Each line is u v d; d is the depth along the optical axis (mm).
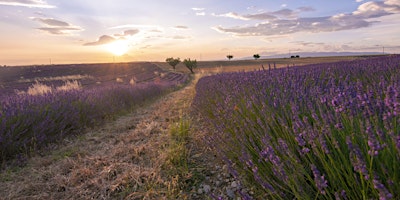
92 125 5945
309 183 1778
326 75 3980
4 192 2748
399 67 3832
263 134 2289
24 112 4633
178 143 3734
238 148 2459
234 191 2227
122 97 9953
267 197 1927
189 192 2387
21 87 24234
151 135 4629
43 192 2689
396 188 1177
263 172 1975
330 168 1481
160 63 104312
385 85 2305
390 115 1386
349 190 1391
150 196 2346
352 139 1454
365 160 1340
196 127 4719
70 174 3086
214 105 4547
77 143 4496
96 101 7289
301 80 3418
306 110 2238
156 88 15828
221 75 8703
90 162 3420
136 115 7527
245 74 6027
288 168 1748
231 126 2902
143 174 2789
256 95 3102
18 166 3512
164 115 6887
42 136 4312
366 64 5801
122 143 4219
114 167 3086
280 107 2484
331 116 1684
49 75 47781
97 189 2629
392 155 1228
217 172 2691
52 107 5383
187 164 2982
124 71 59656
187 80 35625
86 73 52969
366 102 1724
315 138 1592
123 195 2467
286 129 1952
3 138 3727
